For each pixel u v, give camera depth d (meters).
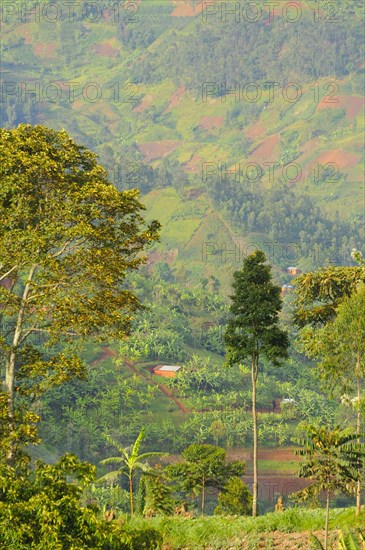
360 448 51.84
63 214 56.78
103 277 58.28
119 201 58.06
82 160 62.50
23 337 60.16
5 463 51.56
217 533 60.69
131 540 44.84
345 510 64.06
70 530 43.69
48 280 57.94
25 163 55.84
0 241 55.66
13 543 41.56
